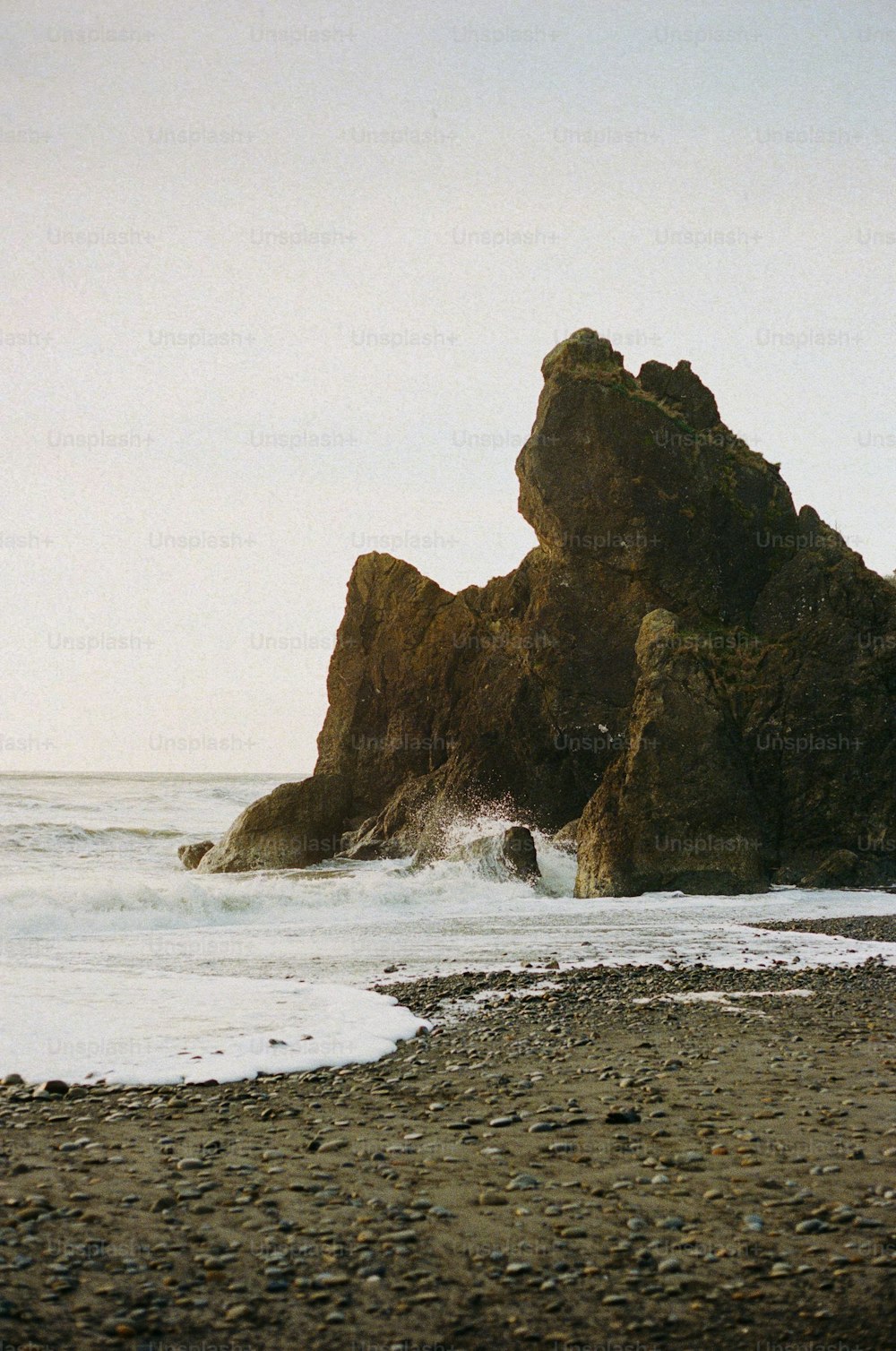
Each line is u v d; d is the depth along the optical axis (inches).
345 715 2123.5
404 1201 316.8
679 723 1507.1
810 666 1614.2
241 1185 328.8
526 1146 373.1
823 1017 635.5
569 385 1797.5
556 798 1791.3
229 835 1918.1
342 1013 601.6
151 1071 469.1
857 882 1529.3
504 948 942.4
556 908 1305.4
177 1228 293.4
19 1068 468.8
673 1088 457.4
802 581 1720.0
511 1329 241.8
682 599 1770.4
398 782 2000.5
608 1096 443.5
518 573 1967.3
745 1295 255.9
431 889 1364.4
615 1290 259.8
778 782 1584.6
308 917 1187.3
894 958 895.1
